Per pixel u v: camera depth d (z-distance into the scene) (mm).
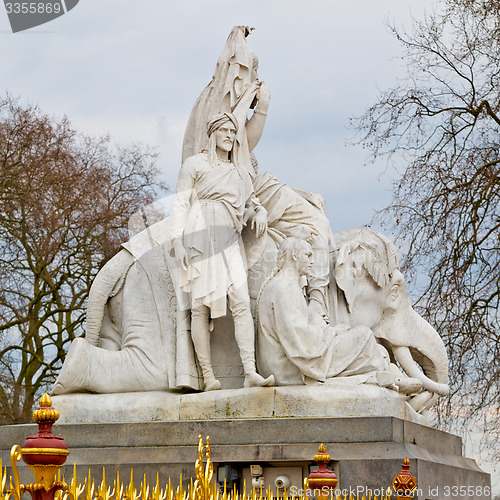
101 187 18250
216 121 11047
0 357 18359
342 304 11250
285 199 11414
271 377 10086
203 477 7656
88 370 10695
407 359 11672
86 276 18562
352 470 9453
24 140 18375
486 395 15719
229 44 11906
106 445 10156
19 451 6137
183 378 10414
